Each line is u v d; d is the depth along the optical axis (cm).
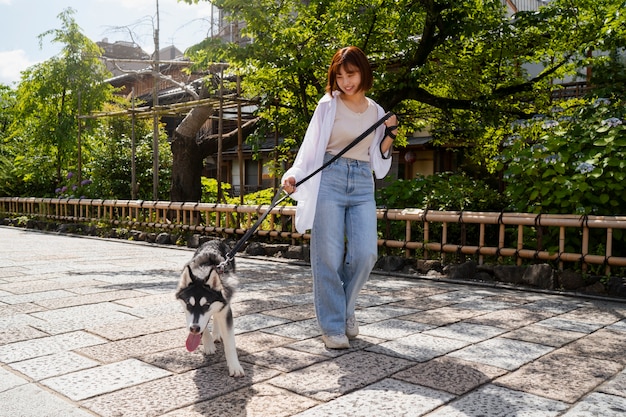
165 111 1403
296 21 1023
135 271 755
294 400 285
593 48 1045
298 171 382
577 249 676
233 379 318
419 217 770
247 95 1302
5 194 2000
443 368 338
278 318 476
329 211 380
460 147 1664
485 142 1188
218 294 314
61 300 548
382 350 377
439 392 296
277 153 1245
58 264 825
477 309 523
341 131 383
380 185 1822
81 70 2006
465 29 978
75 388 301
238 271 774
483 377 321
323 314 386
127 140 1758
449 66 1066
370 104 393
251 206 1038
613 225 609
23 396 285
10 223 1798
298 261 874
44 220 1623
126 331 427
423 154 1788
